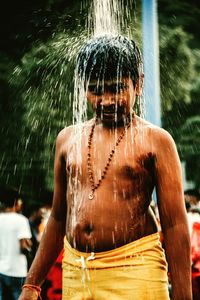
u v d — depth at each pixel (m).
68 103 14.48
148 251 3.06
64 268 3.16
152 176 3.14
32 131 16.02
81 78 3.21
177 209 3.11
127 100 3.14
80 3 13.11
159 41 18.41
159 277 3.06
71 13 13.16
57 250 3.41
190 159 19.66
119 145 3.13
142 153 3.11
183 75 18.25
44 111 15.15
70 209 3.18
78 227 3.10
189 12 22.06
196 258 8.70
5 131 16.70
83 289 3.07
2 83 16.61
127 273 3.02
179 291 3.10
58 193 3.35
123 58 3.14
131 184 3.09
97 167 3.12
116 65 3.13
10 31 16.52
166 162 3.11
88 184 3.13
